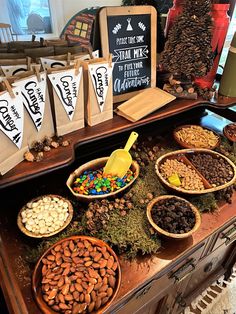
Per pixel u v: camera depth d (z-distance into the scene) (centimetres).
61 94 73
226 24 100
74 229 75
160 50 110
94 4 149
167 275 80
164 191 90
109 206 79
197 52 92
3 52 82
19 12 126
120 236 73
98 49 90
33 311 59
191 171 93
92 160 93
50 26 138
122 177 89
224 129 118
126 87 100
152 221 73
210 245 94
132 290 64
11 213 81
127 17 90
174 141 116
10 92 60
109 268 63
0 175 66
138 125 92
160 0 116
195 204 86
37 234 71
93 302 57
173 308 116
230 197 91
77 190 82
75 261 64
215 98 111
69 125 81
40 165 71
